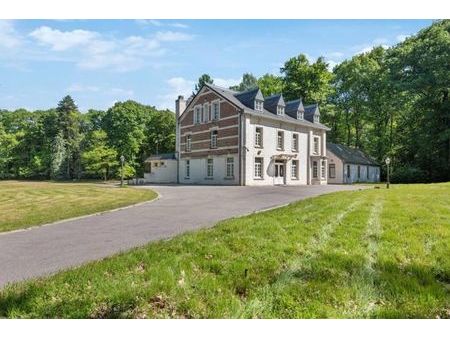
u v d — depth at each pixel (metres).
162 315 3.97
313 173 42.44
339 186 32.31
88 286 4.71
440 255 5.83
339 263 5.44
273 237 7.37
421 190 20.70
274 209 12.47
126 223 10.60
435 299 4.09
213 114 38.19
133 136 66.38
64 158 64.62
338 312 3.88
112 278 5.01
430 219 9.34
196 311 4.00
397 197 16.03
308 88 53.78
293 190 24.80
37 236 8.72
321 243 6.83
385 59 49.62
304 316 3.83
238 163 34.81
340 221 9.27
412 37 45.84
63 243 7.93
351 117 58.91
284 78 56.25
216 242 7.08
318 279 4.77
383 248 6.32
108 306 4.16
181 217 11.72
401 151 50.16
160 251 6.47
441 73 37.84
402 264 5.47
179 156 43.00
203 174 39.34
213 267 5.45
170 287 4.57
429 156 43.84
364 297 4.21
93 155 57.25
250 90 38.22
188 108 41.59
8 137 68.44
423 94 42.59
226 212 12.90
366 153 58.03
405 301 4.10
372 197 16.28
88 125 74.19
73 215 12.02
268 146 36.91
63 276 5.09
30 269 6.00
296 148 40.12
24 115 77.12
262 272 5.15
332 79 58.22
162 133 68.25
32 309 4.13
